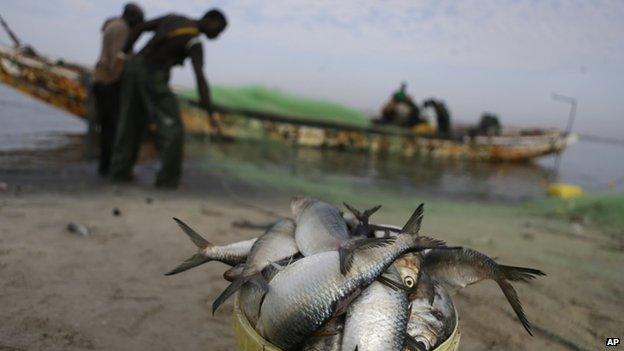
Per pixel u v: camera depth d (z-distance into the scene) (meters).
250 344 1.24
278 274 1.26
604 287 2.84
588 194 6.93
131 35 4.57
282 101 9.81
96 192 4.03
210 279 2.46
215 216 3.63
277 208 4.20
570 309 2.46
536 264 3.16
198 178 5.34
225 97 8.91
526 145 10.24
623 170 12.62
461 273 1.52
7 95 11.91
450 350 1.24
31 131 7.42
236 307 1.37
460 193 6.59
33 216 3.08
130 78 4.37
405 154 9.15
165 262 2.58
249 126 7.86
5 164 4.76
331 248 1.39
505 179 8.48
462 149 9.72
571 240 4.08
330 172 7.04
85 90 6.47
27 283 2.12
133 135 4.61
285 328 1.19
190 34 4.35
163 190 4.48
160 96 4.41
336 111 10.16
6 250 2.44
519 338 2.11
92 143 5.80
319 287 1.20
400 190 6.20
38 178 4.33
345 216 1.81
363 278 1.22
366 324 1.17
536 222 4.82
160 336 1.87
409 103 10.12
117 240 2.83
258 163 6.92
